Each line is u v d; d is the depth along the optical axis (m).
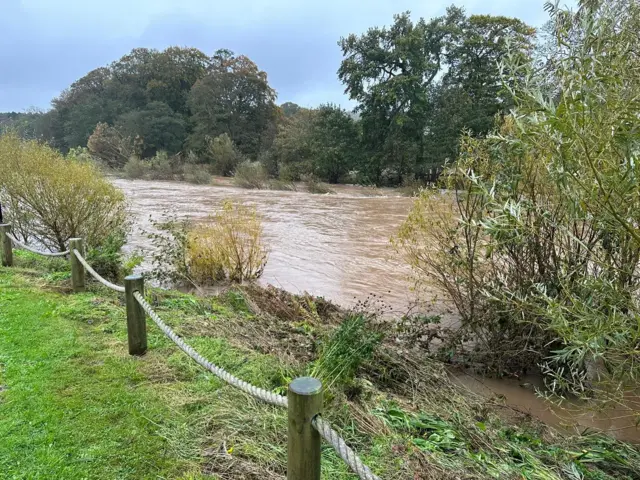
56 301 4.45
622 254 2.92
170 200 18.19
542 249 3.82
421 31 27.83
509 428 2.92
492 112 24.14
